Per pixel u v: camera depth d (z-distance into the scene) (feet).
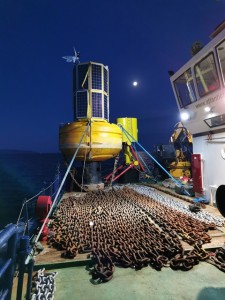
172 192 40.40
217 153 28.63
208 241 18.74
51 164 428.15
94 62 47.37
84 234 20.54
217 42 23.24
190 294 12.80
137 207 30.78
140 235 19.98
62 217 26.66
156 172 62.95
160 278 14.33
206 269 15.31
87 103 46.88
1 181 155.33
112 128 47.19
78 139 44.70
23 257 11.03
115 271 15.14
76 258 16.49
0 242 7.20
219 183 28.48
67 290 13.38
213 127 28.43
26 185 134.00
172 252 16.35
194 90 29.89
